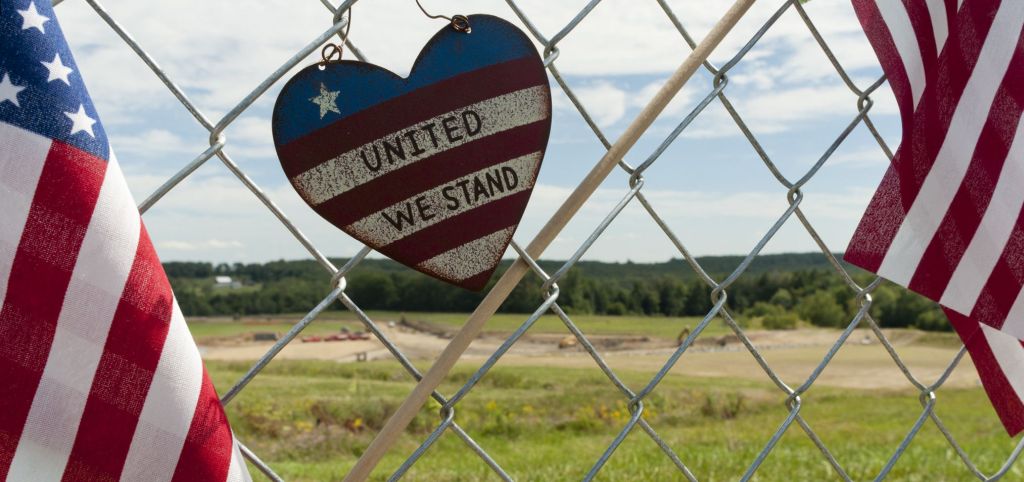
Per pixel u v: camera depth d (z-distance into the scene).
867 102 1.53
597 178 1.22
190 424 1.00
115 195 0.96
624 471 6.69
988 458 6.80
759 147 1.42
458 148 1.14
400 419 1.16
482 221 1.16
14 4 0.90
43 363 0.93
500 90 1.15
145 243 0.98
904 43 1.52
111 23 0.98
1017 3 1.55
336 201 1.09
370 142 1.10
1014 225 1.53
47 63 0.91
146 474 0.97
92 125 0.95
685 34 1.32
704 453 7.39
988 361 1.71
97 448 0.95
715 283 1.42
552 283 1.25
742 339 1.46
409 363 1.18
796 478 6.07
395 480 1.20
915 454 7.32
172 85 1.01
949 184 1.53
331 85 1.08
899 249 1.51
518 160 1.17
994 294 1.53
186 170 1.02
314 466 9.82
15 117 0.90
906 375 1.68
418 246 1.13
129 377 0.96
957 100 1.54
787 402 1.52
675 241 1.36
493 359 1.23
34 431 0.93
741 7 1.29
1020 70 1.55
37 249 0.92
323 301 1.10
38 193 0.91
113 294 0.95
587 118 1.24
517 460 8.92
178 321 1.00
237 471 1.04
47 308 0.93
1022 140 1.54
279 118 1.06
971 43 1.54
